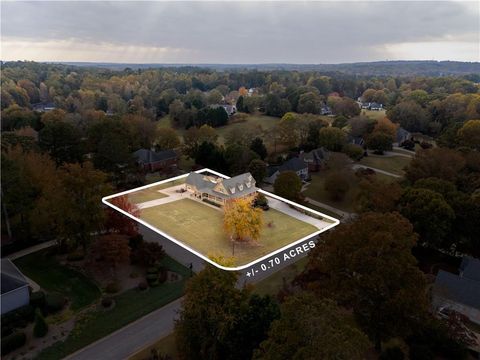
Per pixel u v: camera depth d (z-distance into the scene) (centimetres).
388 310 3047
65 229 4553
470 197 5428
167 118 14750
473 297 3969
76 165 4672
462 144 8938
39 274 4512
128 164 7475
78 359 3309
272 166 8769
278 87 19862
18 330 3597
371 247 3153
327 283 3481
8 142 6706
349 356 1952
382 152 10206
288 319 2181
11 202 4947
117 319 3825
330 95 18750
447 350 3266
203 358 2995
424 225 4966
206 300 2927
